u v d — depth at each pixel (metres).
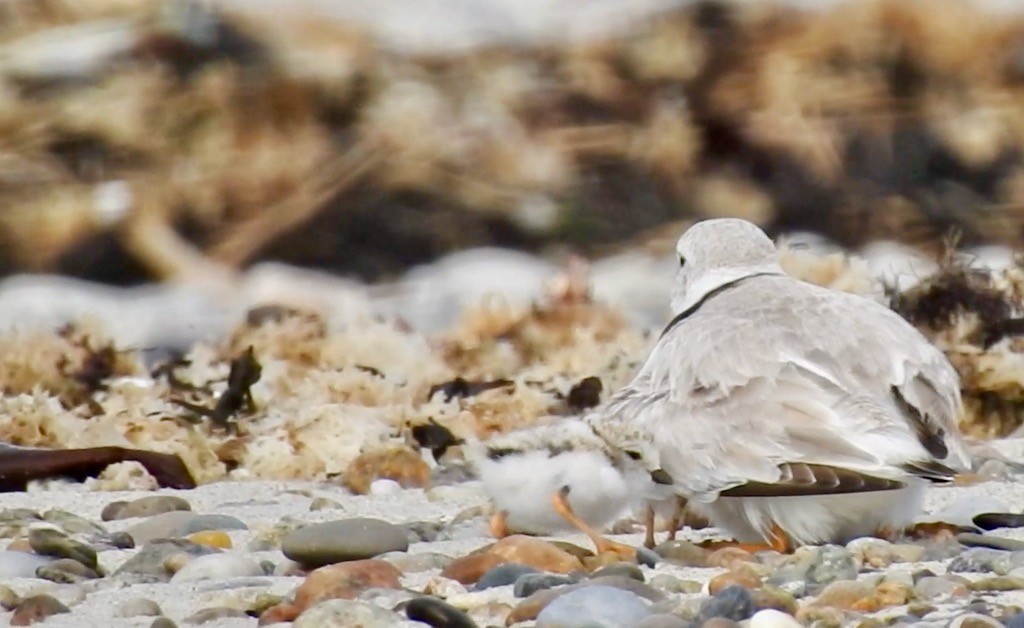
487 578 7.00
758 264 8.12
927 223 22.00
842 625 6.21
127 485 10.18
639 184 22.53
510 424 11.47
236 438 10.98
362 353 12.95
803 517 7.34
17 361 12.68
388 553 7.55
